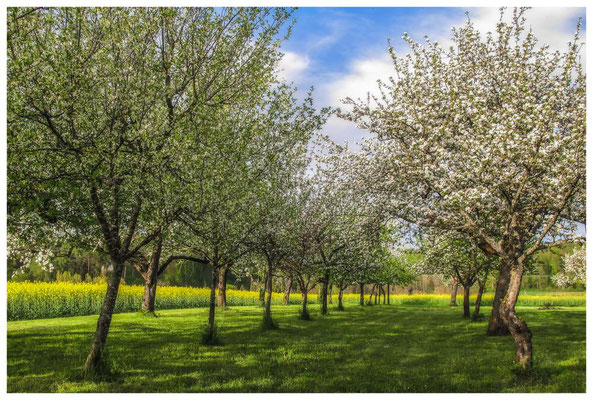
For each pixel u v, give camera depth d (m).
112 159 9.93
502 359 11.95
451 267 27.02
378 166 14.95
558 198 10.18
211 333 14.24
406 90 13.75
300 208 20.47
